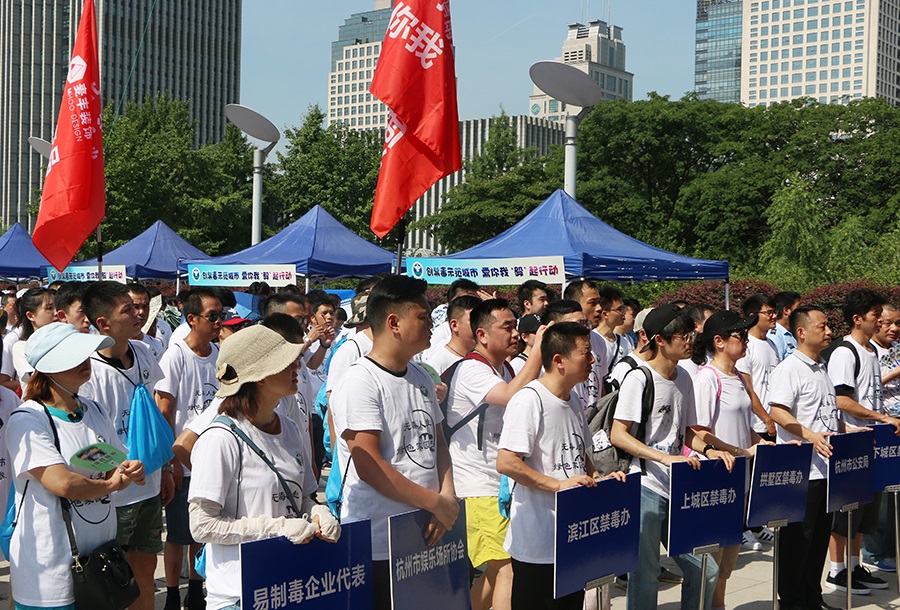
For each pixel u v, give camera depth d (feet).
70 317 19.69
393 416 13.05
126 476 13.55
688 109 130.21
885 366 24.23
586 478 14.56
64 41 310.45
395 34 24.36
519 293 25.44
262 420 12.19
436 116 24.29
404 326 13.04
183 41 323.16
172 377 19.27
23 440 13.26
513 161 144.77
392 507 13.03
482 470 17.25
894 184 123.54
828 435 20.17
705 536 16.90
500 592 17.03
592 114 133.59
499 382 16.93
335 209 133.08
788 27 570.05
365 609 12.39
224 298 25.48
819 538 20.97
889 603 22.31
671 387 17.53
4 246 70.64
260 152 59.41
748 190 119.24
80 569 13.34
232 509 11.89
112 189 127.65
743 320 20.02
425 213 264.52
